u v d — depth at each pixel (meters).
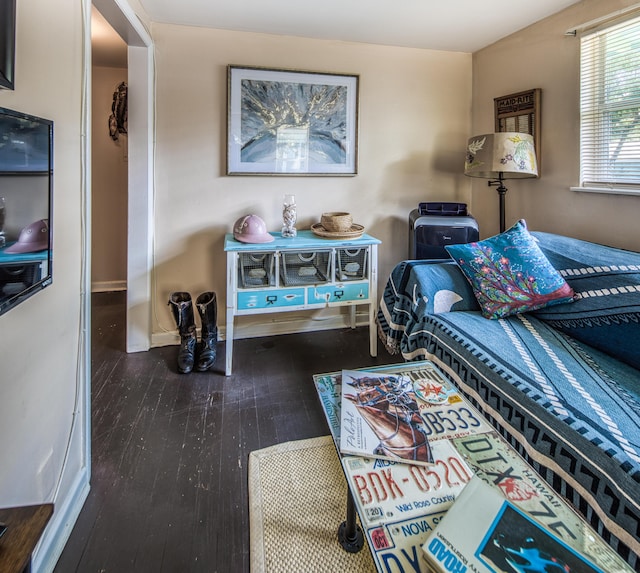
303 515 1.33
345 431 1.09
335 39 2.62
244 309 2.29
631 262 1.63
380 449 1.03
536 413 1.23
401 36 2.58
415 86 2.84
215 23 2.37
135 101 2.36
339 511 1.34
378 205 2.90
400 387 1.32
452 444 1.06
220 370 2.35
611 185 2.01
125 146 3.86
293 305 2.36
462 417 1.17
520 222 2.03
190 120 2.48
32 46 0.99
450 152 2.98
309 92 2.62
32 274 0.94
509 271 1.88
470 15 2.26
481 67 2.84
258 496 1.40
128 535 1.25
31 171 0.93
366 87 2.75
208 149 2.54
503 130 2.64
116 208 3.93
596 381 1.35
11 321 0.93
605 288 1.63
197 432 1.77
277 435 1.75
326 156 2.73
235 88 2.50
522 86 2.48
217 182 2.59
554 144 2.30
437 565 0.71
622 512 0.95
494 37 2.60
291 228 2.51
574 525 0.83
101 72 3.66
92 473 1.50
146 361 2.45
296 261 2.36
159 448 1.66
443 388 1.33
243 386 2.17
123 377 2.25
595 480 1.03
